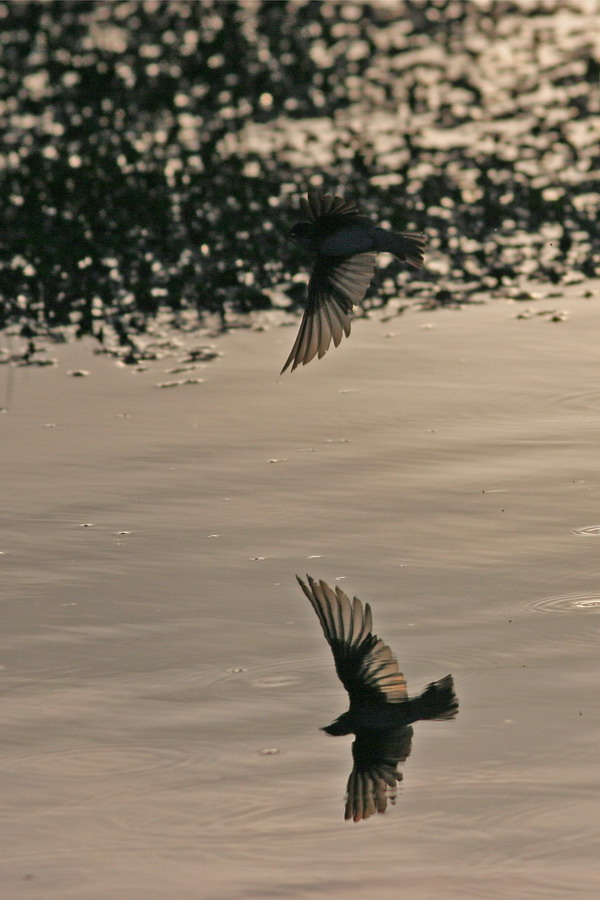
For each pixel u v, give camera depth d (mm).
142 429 15867
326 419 16000
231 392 17109
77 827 8617
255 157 28422
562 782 8859
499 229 24234
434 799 8742
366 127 30859
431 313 20188
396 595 11539
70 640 11023
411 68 35781
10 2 41562
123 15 39688
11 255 22969
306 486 14039
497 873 8055
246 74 34500
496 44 38438
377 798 8719
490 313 20062
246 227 23547
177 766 9227
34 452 15227
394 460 14664
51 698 10148
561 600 11367
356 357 18250
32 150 29266
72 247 22516
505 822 8500
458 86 34312
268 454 14953
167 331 19875
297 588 11805
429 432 15461
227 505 13617
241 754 9328
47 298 20703
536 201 24625
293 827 8562
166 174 27219
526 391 16688
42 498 13930
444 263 22625
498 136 29172
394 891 7934
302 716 9766
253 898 7910
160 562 12398
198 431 15742
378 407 16344
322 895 7910
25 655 10797
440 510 13312
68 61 35500
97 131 30109
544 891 7887
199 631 11094
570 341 18578
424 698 9797
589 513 13117
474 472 14250
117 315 20625
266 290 21578
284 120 31547
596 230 23781
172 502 13734
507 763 9070
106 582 12023
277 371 17891
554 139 29562
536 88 33969
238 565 12266
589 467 14297
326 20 40312
